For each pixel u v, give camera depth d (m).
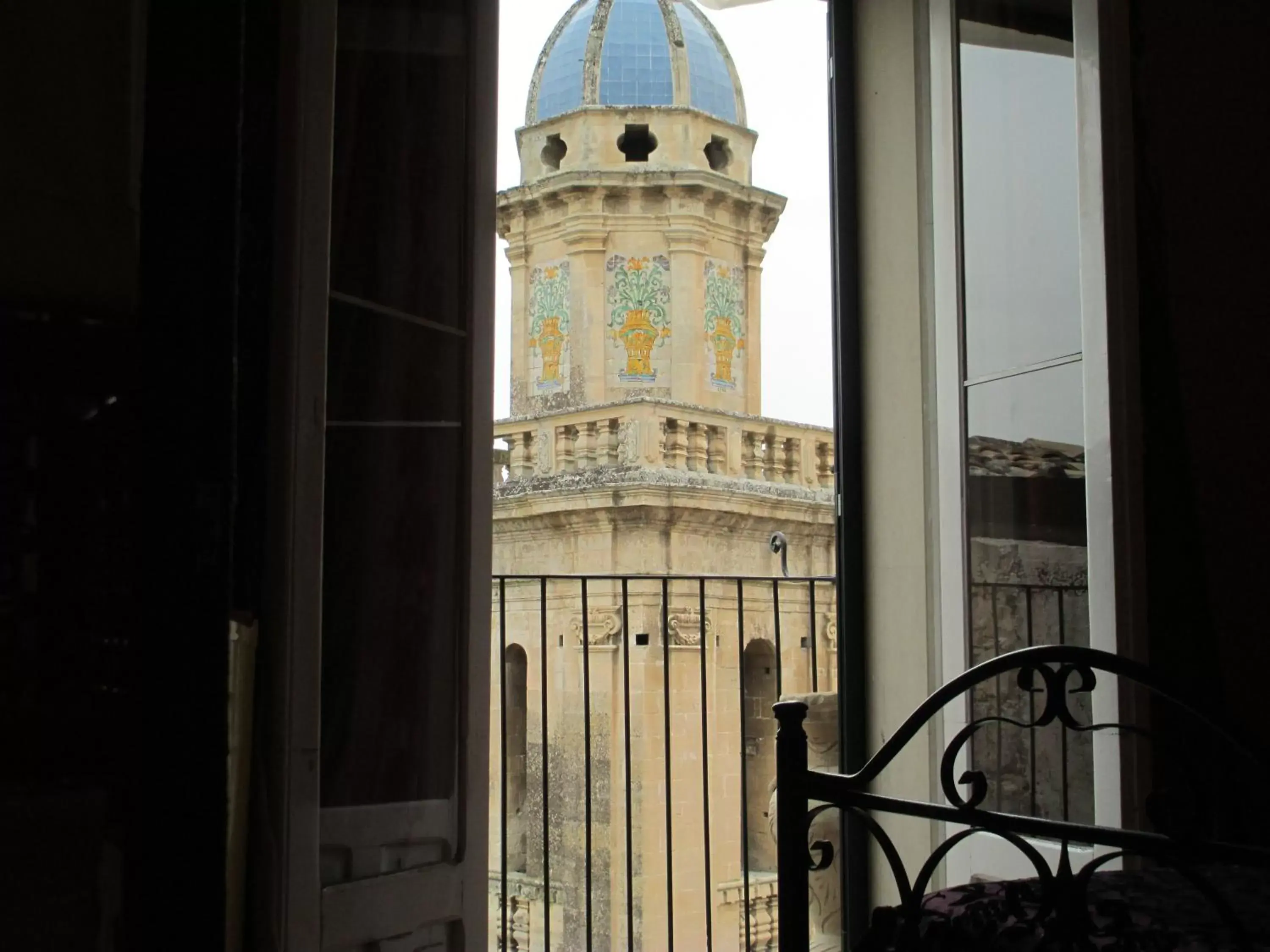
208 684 1.61
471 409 2.27
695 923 14.57
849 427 3.34
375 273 2.21
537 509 15.74
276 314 1.85
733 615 15.59
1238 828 2.52
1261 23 2.79
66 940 1.52
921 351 3.17
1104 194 2.57
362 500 2.14
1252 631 2.62
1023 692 2.78
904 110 3.26
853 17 3.42
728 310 18.30
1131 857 2.42
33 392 1.55
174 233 1.65
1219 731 1.78
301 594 1.84
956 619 3.00
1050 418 2.76
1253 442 2.67
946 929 1.71
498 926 14.65
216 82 1.68
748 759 15.66
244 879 1.76
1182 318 2.63
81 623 1.56
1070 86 2.72
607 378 17.78
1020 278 2.87
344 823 2.04
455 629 2.24
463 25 2.34
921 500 3.15
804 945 1.86
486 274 2.31
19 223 1.56
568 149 18.22
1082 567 2.66
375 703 2.13
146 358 1.63
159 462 1.62
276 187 1.87
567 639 15.57
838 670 3.31
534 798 15.87
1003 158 2.92
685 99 18.34
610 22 18.70
